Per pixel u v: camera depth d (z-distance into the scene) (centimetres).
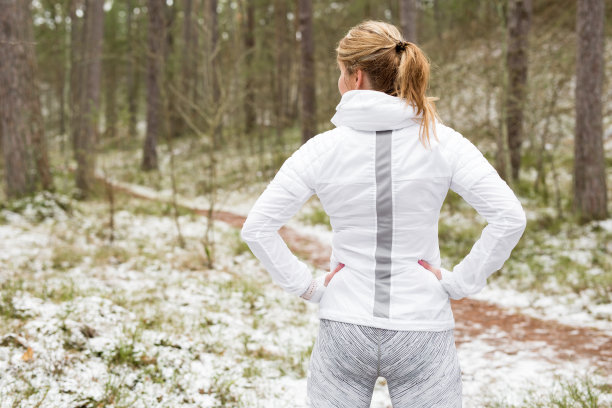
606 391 340
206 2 964
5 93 930
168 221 1042
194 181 1650
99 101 1356
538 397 338
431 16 3119
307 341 448
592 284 616
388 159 134
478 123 1185
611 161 1259
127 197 1336
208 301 531
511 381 374
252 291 581
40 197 917
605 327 489
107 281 556
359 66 140
